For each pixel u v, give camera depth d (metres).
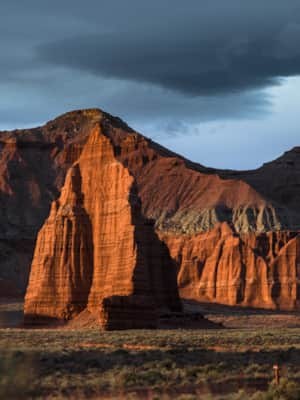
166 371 124.56
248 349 166.25
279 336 199.88
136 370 125.12
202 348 167.88
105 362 134.38
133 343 178.88
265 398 92.94
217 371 124.00
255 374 120.56
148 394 101.31
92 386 108.94
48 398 92.25
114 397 98.69
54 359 134.00
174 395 101.12
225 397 92.12
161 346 174.12
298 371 126.94
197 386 110.31
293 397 93.69
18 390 66.19
